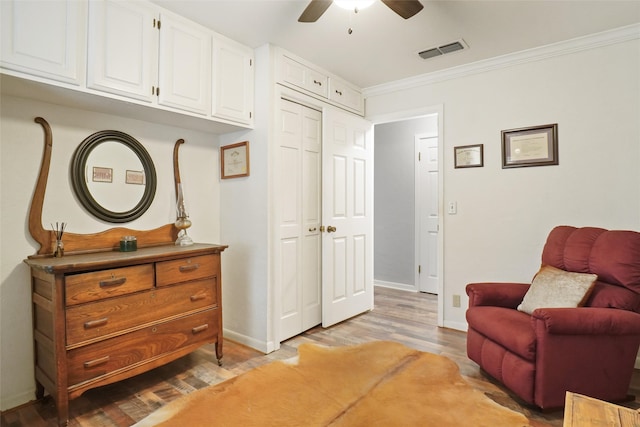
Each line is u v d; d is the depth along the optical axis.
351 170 3.52
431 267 4.66
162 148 2.68
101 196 2.31
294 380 1.52
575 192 2.69
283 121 2.90
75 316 1.78
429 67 3.18
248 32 2.52
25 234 2.00
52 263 1.79
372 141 3.82
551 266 2.32
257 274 2.77
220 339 2.51
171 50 2.24
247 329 2.85
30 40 1.67
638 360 2.41
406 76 3.39
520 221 2.91
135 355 2.02
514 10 2.24
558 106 2.75
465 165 3.15
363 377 1.55
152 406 1.97
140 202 2.52
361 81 3.54
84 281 1.81
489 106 3.05
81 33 1.85
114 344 1.93
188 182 2.86
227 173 3.00
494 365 2.08
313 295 3.24
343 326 3.31
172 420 1.24
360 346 1.94
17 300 1.98
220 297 2.53
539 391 1.80
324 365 1.68
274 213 2.76
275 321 2.77
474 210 3.12
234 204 2.96
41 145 2.05
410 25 2.43
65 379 1.74
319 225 3.30
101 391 2.13
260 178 2.76
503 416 1.25
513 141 2.94
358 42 2.68
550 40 2.66
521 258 2.91
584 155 2.65
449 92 3.25
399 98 3.56
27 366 2.01
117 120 2.40
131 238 2.28
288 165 2.95
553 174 2.77
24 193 2.00
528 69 2.87
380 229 5.12
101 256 2.03
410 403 1.33
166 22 2.21
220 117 2.54
